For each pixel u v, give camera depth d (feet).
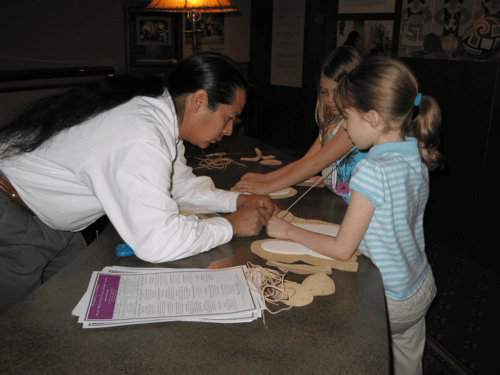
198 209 4.95
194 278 3.40
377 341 2.71
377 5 12.10
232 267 3.58
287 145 17.88
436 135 3.98
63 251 5.12
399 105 3.66
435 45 10.83
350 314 3.00
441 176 11.33
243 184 5.65
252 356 2.56
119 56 15.57
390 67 3.67
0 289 4.28
